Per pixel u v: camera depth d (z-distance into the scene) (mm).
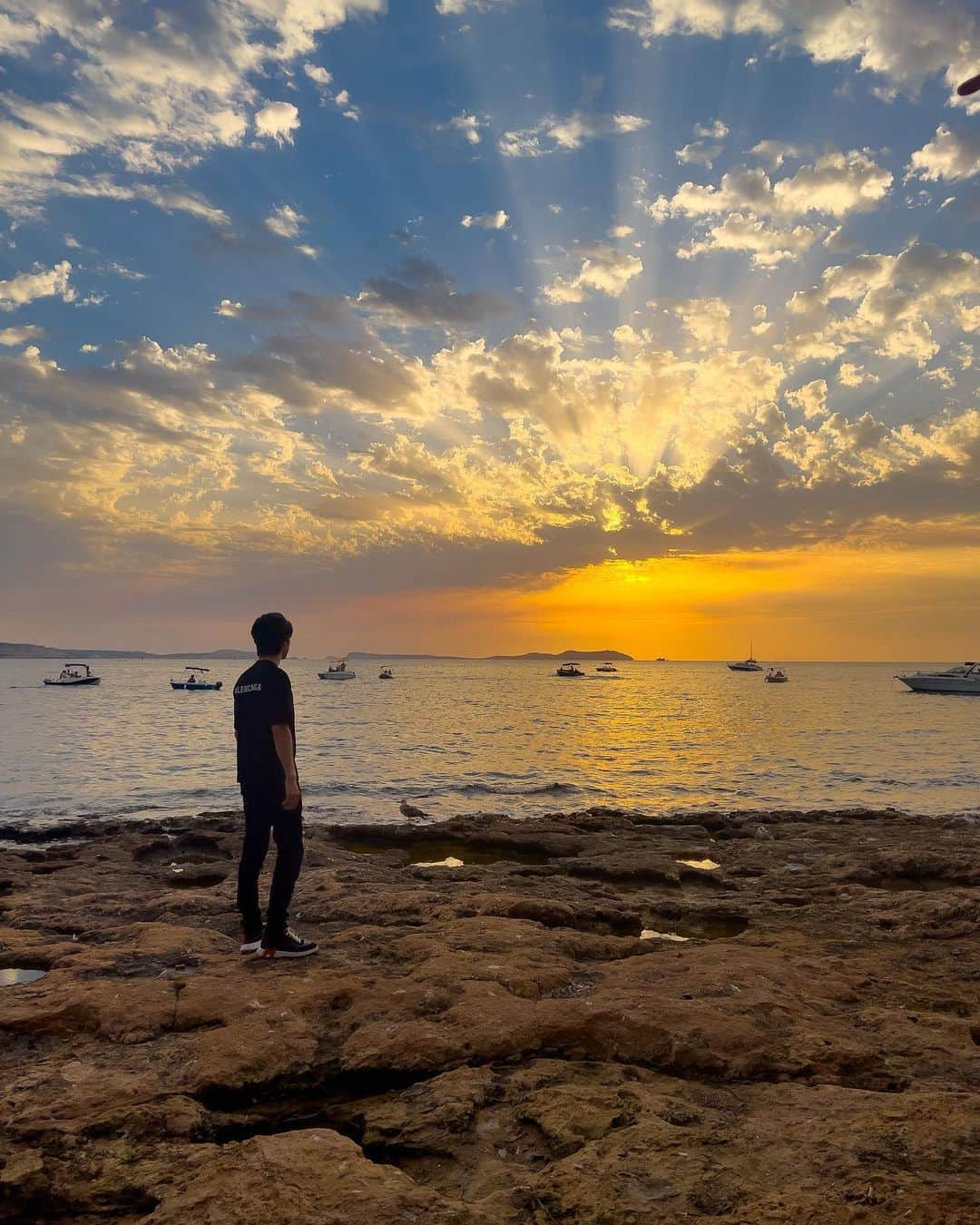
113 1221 3268
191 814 19844
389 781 25609
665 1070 4508
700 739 41812
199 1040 4715
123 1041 4832
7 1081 4332
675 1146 3518
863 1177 3205
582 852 13500
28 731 43125
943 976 6297
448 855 13773
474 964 6031
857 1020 5156
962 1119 3645
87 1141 3766
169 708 67125
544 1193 3227
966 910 8219
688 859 12914
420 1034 4754
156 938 6875
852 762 31812
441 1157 3711
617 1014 4906
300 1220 3031
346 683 139875
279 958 6262
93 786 24453
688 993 5422
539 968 5922
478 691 112125
